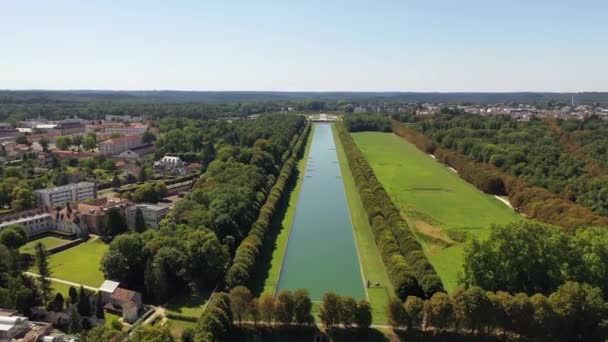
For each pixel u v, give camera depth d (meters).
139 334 133.88
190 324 158.25
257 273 198.00
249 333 153.88
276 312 153.00
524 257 166.25
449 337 151.38
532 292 167.88
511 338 151.00
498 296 149.88
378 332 154.62
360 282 193.50
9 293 159.75
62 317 157.75
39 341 142.75
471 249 172.38
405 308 152.12
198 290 183.75
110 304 167.50
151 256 183.62
